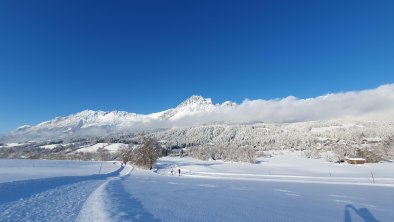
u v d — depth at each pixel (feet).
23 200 62.64
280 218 53.26
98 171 258.78
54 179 120.67
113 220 43.14
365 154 490.90
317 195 103.81
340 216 58.90
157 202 66.49
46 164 363.97
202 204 67.21
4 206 54.44
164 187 114.93
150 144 368.48
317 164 459.32
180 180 184.14
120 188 99.66
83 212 50.19
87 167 327.88
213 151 603.67
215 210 58.65
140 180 163.73
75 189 90.43
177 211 54.85
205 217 50.29
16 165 310.04
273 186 149.48
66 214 48.47
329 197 97.45
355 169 374.02
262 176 272.72
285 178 251.39
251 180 215.72
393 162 469.98
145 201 67.10
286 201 81.61
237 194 97.55
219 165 437.58
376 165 417.90
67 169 270.05
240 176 275.39
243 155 528.22
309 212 62.44
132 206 57.82
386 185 177.47
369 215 61.16
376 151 504.02
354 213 63.36
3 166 279.90
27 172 189.78
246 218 51.39
